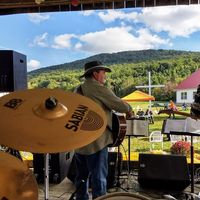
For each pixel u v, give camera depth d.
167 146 4.37
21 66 3.02
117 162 3.59
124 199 1.39
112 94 2.54
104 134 2.54
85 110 1.72
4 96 1.78
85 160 2.67
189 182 3.34
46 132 1.53
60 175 3.75
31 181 1.36
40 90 1.86
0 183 1.28
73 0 3.49
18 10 3.96
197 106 2.71
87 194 2.74
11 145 1.47
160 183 3.41
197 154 4.29
